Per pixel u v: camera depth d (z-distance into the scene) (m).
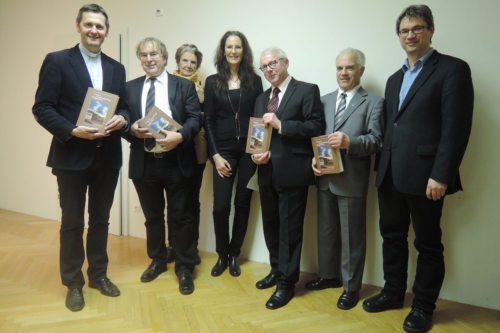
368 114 2.09
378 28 2.32
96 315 2.02
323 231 2.34
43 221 3.92
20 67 4.06
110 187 2.21
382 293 2.16
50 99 1.93
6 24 4.11
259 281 2.43
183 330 1.90
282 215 2.17
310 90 2.16
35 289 2.32
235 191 2.80
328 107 2.23
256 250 2.87
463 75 1.71
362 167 2.14
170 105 2.26
